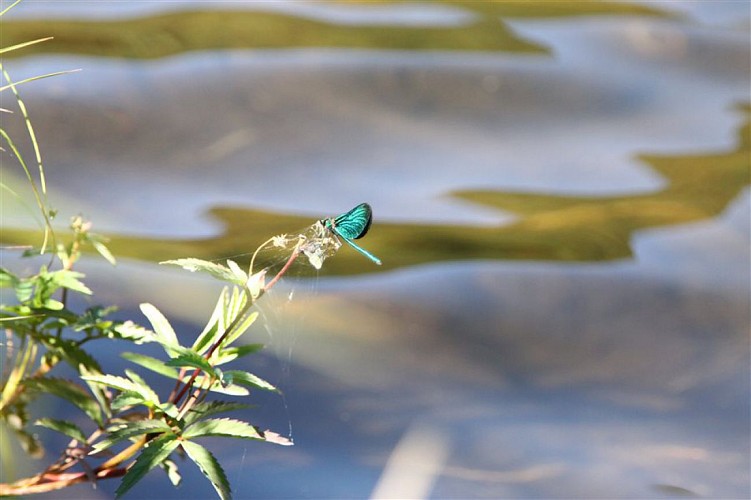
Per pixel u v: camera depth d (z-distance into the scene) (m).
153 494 3.82
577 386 4.23
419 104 6.66
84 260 4.48
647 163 6.24
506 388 4.21
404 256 5.05
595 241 5.32
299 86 6.61
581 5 8.53
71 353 3.62
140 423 3.50
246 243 4.88
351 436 3.98
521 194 5.79
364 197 5.56
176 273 4.53
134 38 6.96
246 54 6.91
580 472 3.95
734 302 4.88
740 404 4.15
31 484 3.61
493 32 7.80
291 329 4.31
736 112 6.99
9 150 5.45
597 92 7.01
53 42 6.69
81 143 5.64
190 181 5.47
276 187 5.55
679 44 7.86
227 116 6.11
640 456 3.99
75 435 3.60
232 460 3.91
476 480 3.92
